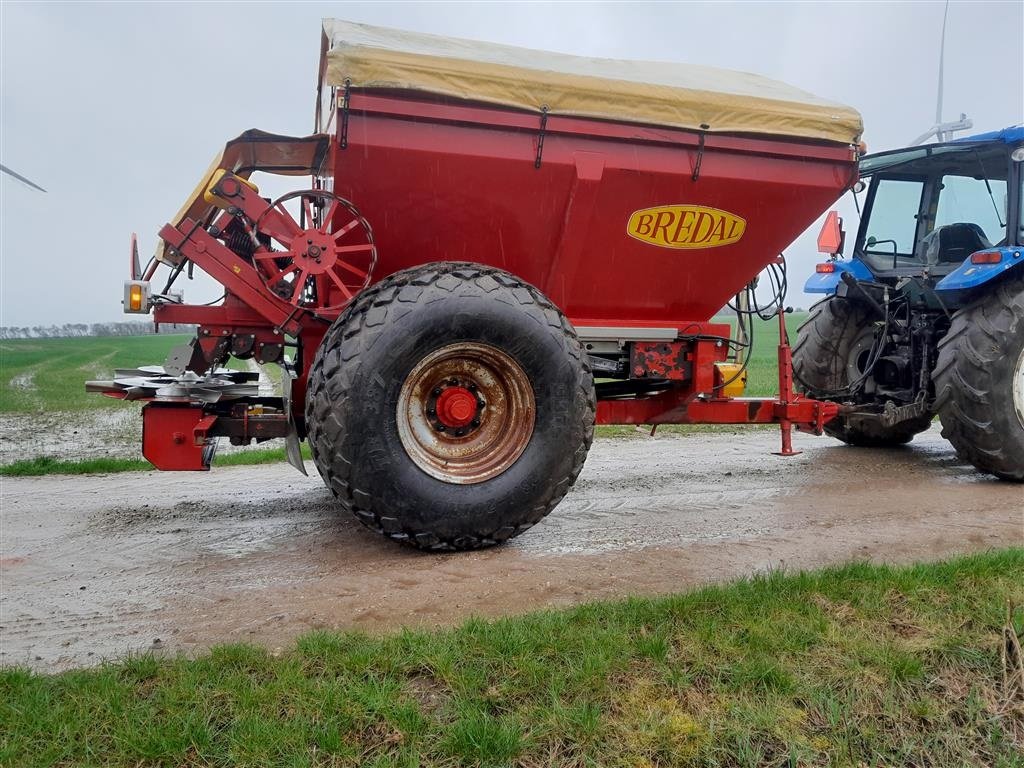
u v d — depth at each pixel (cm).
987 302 561
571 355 396
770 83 518
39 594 342
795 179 465
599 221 446
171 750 207
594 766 208
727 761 215
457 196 417
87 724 221
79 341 5684
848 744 225
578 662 250
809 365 723
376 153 389
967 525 454
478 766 205
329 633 278
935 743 230
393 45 405
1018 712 244
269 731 214
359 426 360
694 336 498
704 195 456
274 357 451
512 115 408
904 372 648
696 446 750
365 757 210
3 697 234
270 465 663
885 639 273
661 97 432
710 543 416
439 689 239
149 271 437
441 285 375
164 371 458
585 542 416
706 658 256
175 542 420
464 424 395
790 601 298
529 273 462
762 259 493
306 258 395
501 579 353
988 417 551
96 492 550
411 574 361
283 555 394
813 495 536
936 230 655
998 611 291
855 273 695
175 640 290
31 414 1134
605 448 737
